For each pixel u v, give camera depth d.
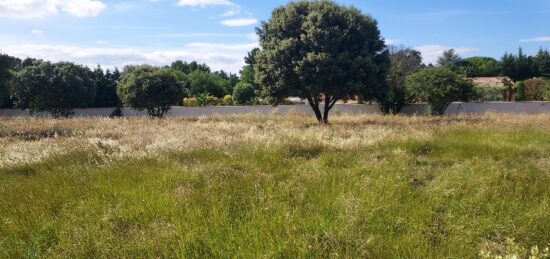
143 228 4.60
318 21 19.16
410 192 5.98
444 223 4.75
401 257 3.83
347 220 4.53
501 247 4.09
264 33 20.69
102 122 19.44
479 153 9.63
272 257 3.77
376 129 13.99
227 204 5.27
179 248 4.02
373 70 19.47
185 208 5.16
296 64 19.09
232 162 8.23
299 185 6.12
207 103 37.75
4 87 21.06
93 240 4.22
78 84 30.58
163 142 10.47
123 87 27.44
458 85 24.52
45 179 6.96
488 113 23.55
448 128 13.59
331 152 9.88
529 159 9.12
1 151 10.17
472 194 5.80
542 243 4.25
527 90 35.59
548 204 5.33
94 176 7.06
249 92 37.72
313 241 4.04
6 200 5.86
